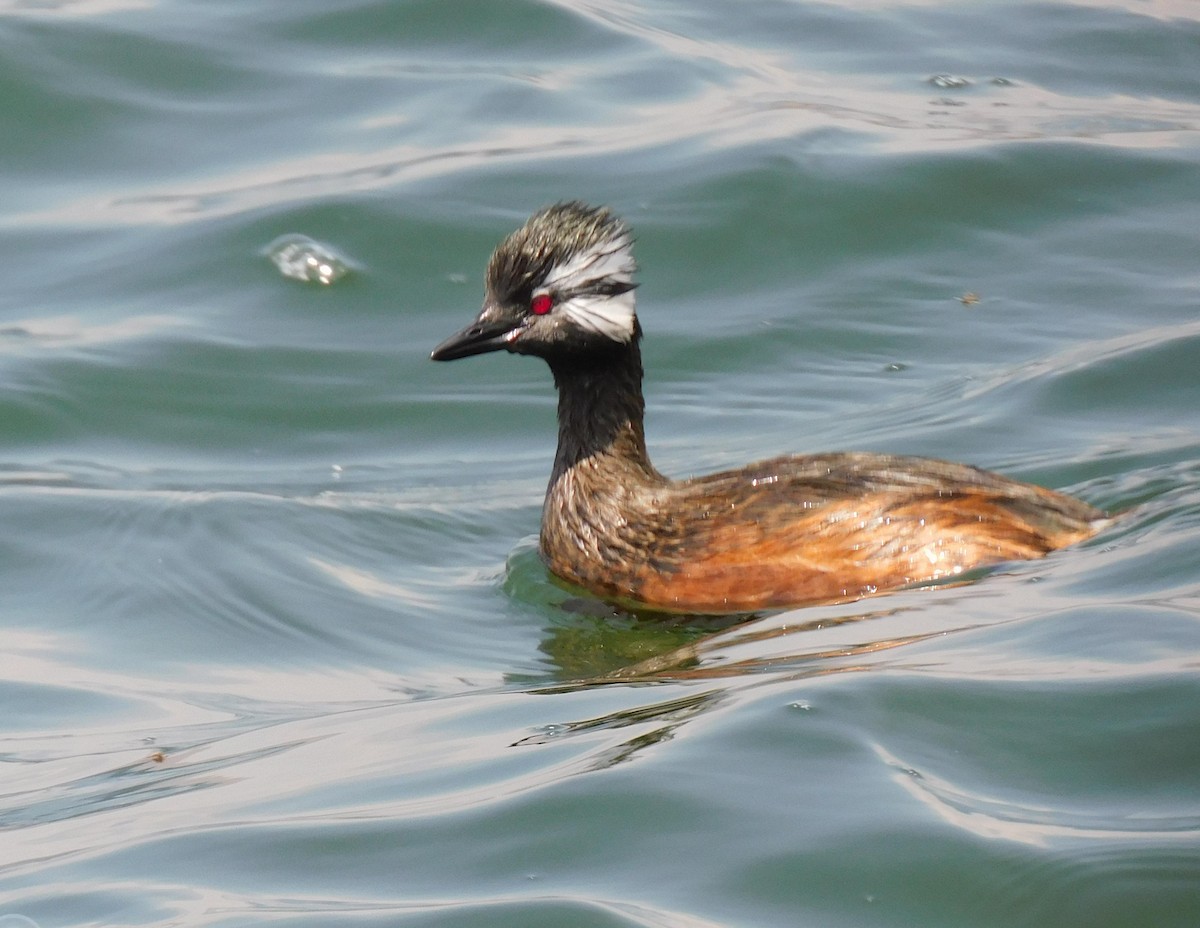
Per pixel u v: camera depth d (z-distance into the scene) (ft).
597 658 43.11
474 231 68.49
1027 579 41.45
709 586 45.09
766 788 31.35
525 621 46.73
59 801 36.50
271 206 69.97
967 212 70.54
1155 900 28.09
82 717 42.06
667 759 32.60
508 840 30.73
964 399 58.29
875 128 75.66
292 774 35.96
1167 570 40.24
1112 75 81.61
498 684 41.81
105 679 44.16
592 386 48.24
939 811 30.42
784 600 44.16
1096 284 66.08
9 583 49.39
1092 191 71.67
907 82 80.53
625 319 47.88
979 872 28.86
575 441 48.57
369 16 83.66
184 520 52.42
